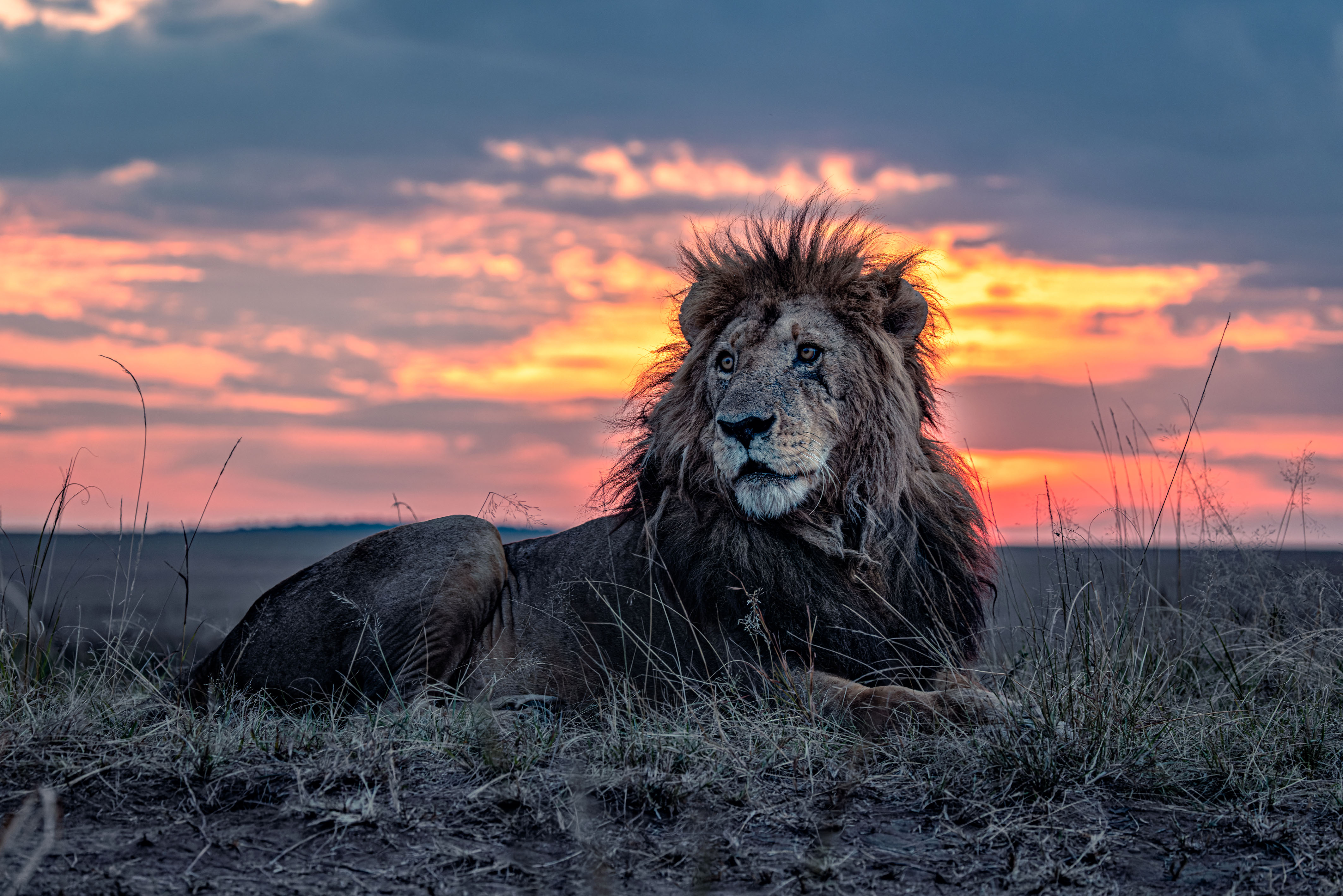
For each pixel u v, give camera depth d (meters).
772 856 4.46
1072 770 5.34
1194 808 5.12
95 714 5.96
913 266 7.70
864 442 7.00
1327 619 7.62
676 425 7.34
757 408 6.75
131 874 4.05
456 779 5.12
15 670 6.40
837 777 5.34
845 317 7.13
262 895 3.95
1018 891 4.22
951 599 7.04
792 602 6.88
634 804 4.92
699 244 7.84
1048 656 6.36
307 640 7.46
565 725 6.44
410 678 7.19
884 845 4.61
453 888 4.08
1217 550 8.55
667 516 7.32
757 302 7.19
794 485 6.80
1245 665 7.27
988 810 4.93
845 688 6.35
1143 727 5.79
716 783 5.16
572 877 4.21
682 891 4.13
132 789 4.88
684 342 7.88
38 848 4.23
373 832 4.52
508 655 7.64
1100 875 4.38
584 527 8.02
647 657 7.23
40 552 7.04
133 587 7.25
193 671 7.72
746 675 6.76
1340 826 4.92
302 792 4.73
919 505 7.14
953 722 5.91
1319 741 5.88
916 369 7.47
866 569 6.92
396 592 7.42
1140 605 7.71
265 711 6.79
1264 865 4.52
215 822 4.58
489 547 7.66
